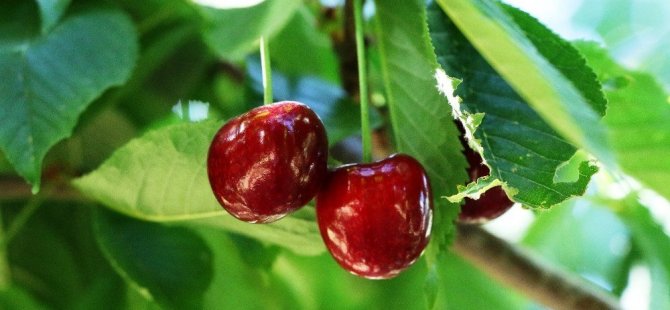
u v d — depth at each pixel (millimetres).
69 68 377
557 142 328
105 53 384
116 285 458
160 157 368
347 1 409
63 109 369
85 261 465
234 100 463
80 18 388
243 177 323
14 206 462
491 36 291
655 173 396
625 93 394
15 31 382
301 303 495
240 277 477
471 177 341
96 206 426
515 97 339
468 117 305
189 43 446
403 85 339
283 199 324
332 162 341
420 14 328
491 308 501
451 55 349
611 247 588
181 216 384
